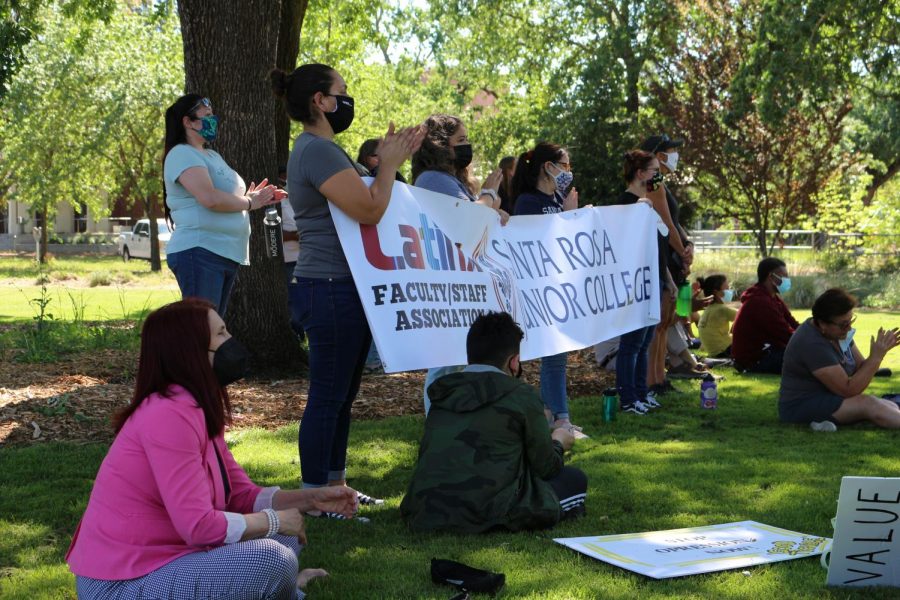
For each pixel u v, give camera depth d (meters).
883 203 27.17
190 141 6.14
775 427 7.41
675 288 8.38
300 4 11.80
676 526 4.78
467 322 5.65
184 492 3.07
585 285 7.12
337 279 4.91
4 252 47.00
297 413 7.86
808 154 26.08
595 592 3.82
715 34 27.47
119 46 31.98
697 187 28.94
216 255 6.18
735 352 10.52
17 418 7.29
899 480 3.85
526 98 36.97
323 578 3.99
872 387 9.45
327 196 4.81
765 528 4.71
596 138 27.25
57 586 3.99
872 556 3.90
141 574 3.06
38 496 5.35
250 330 9.41
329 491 3.72
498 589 3.85
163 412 3.08
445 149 5.99
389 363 4.93
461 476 4.59
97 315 16.34
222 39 8.94
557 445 4.95
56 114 31.95
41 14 30.59
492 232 6.29
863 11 19.39
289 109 4.97
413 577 4.01
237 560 3.10
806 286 19.81
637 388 8.15
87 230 55.72
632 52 29.95
